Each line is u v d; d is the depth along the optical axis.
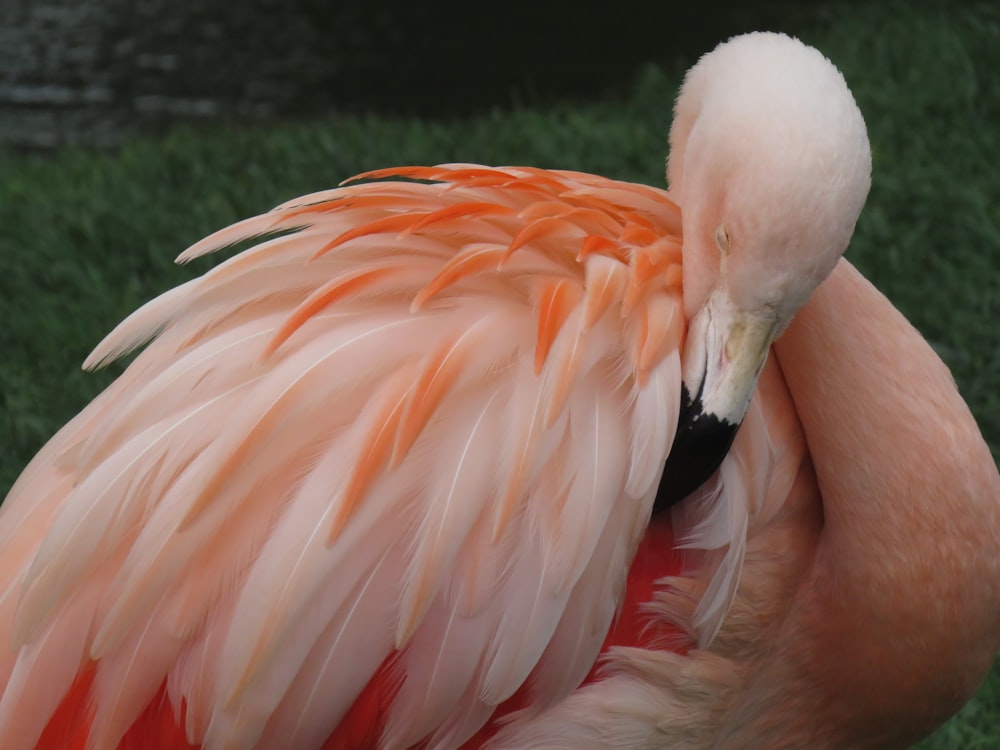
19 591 2.10
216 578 1.98
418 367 2.06
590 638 2.11
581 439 2.06
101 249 5.24
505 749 2.19
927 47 6.79
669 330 2.17
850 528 2.29
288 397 2.02
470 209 2.25
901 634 2.30
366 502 1.99
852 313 2.34
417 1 9.95
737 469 2.26
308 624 1.96
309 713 2.00
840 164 2.05
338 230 2.29
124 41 9.35
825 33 7.80
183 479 2.01
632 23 9.20
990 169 5.50
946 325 4.49
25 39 9.33
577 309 2.13
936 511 2.26
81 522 2.02
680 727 2.29
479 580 2.02
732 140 2.12
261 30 9.57
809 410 2.33
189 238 5.27
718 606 2.21
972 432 2.34
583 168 5.71
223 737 1.99
